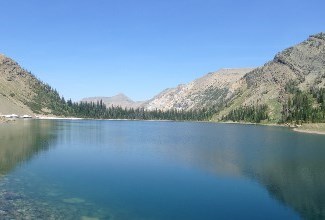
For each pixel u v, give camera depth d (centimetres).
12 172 5994
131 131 18775
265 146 10812
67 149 9344
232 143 11875
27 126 19000
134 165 7038
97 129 19500
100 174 6094
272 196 4869
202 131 19738
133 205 4406
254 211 4266
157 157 8156
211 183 5556
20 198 4447
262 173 6322
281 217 4066
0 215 3759
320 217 4088
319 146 10844
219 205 4462
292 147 10581
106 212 4097
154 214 4091
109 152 8994
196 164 7188
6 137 11644
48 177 5722
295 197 4822
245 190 5169
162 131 19450
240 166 6988
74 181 5531
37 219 3716
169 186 5328
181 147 10406
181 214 4116
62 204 4303
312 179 5869
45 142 10769
